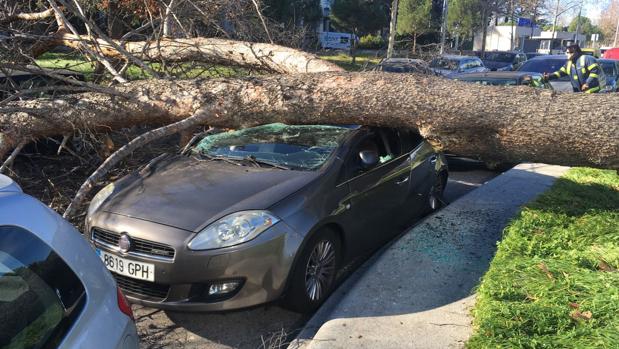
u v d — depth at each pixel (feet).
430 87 14.92
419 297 12.41
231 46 21.31
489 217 17.76
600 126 13.34
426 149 18.49
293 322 12.41
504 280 11.63
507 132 14.26
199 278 10.93
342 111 15.26
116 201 12.55
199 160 14.92
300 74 16.21
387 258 14.46
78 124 16.42
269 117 15.79
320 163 13.79
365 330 11.00
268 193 12.23
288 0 80.53
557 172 24.06
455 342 10.52
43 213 6.92
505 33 159.12
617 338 9.30
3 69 18.19
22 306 5.91
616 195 18.71
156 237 11.18
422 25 85.25
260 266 11.12
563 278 11.82
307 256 12.02
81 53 22.74
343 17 101.50
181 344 11.39
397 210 16.28
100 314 6.59
